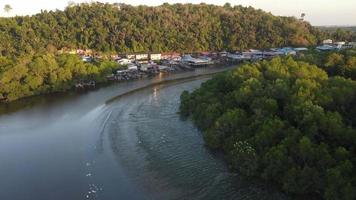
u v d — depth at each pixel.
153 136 104.50
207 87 128.75
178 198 71.75
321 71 116.25
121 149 95.56
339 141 76.69
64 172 83.25
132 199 71.81
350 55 136.00
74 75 175.62
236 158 80.88
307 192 69.62
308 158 72.44
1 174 82.56
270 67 120.44
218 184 76.12
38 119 123.19
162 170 83.12
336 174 65.75
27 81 156.50
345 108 89.12
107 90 167.62
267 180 75.06
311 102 84.75
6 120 122.56
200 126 107.44
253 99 97.88
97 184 77.75
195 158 88.50
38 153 93.94
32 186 77.38
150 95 156.62
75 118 123.94
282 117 89.31
